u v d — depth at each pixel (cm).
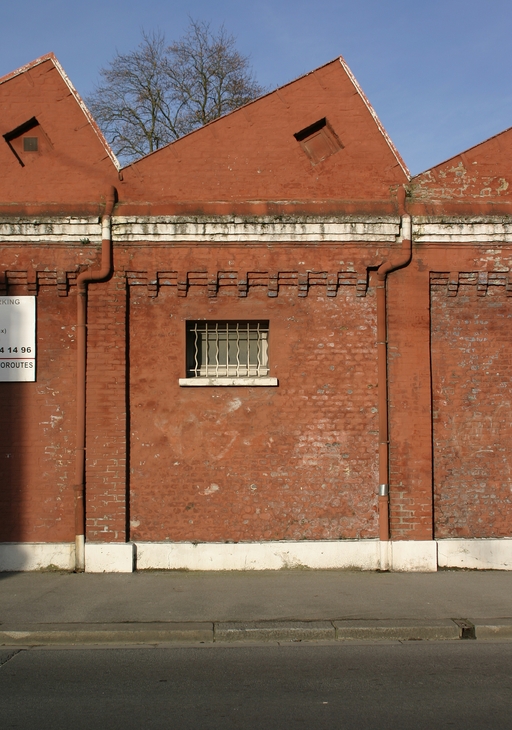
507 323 1071
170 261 1041
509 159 1080
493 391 1062
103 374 1026
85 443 1020
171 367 1041
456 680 630
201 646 736
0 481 1020
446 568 1030
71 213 1044
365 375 1048
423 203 1066
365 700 582
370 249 1053
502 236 1061
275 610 818
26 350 1030
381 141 1075
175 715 552
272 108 1073
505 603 847
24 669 665
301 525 1030
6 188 1047
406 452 1037
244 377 1052
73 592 895
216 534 1024
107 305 1033
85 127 1059
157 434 1031
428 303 1057
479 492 1048
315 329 1051
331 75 1081
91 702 581
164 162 1060
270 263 1047
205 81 2523
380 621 777
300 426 1040
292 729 524
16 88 1059
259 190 1062
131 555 1002
